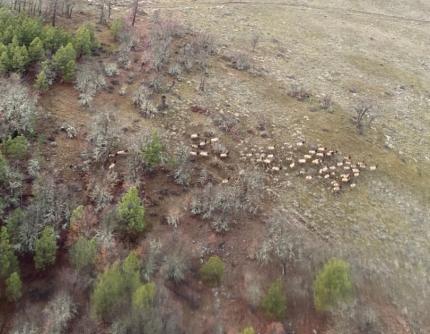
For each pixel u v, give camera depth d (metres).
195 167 32.41
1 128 30.64
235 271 26.94
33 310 23.50
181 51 45.44
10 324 22.94
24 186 28.19
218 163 33.19
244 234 28.77
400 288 28.23
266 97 42.31
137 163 31.00
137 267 24.47
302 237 29.34
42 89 35.00
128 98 37.50
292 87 44.78
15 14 43.41
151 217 28.47
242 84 43.34
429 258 30.41
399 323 26.53
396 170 36.97
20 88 34.00
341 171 35.19
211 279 25.73
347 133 39.62
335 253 28.83
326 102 42.84
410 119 44.38
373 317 26.30
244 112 39.34
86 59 40.66
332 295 24.34
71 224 26.06
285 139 37.09
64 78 36.78
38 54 36.69
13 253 23.41
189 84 41.16
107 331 22.77
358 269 28.33
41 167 29.67
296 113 40.94
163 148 31.92
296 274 27.17
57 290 24.30
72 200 28.06
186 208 29.36
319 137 38.22
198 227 28.61
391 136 40.97
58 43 39.03
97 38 44.66
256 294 25.91
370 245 30.23
